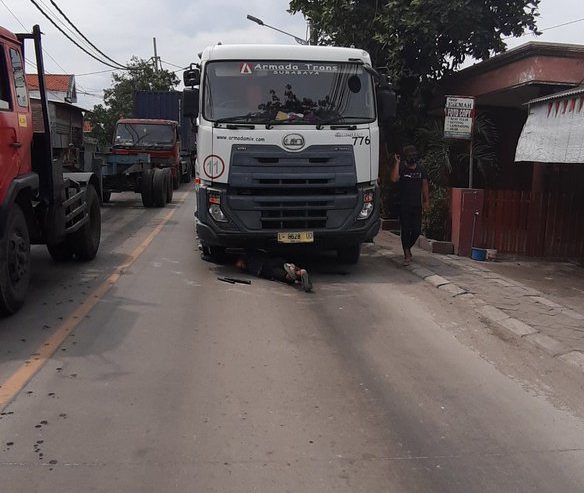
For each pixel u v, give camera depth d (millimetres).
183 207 17281
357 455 3506
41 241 7207
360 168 7816
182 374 4617
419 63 12375
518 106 12953
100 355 4969
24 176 6176
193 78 8172
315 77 7922
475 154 11531
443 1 11266
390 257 9750
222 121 7602
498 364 5062
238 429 3768
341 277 8234
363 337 5668
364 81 8078
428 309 6695
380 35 12133
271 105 7738
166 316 6121
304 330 5812
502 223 10562
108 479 3180
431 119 12914
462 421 3982
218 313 6277
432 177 11219
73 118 14977
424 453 3555
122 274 8031
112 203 18281
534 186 11039
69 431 3676
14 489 3064
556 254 10648
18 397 4129
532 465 3455
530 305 6844
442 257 9859
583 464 3482
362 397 4312
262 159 7566
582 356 5145
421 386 4547
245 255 8445
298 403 4172
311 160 7633
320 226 7781
